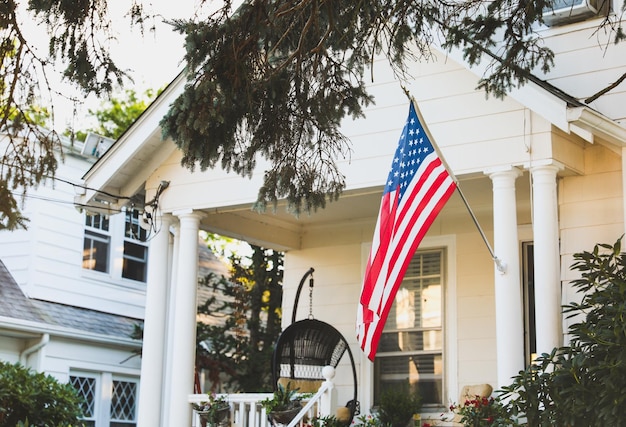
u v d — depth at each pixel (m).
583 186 9.83
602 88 10.05
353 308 12.73
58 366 14.86
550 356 8.12
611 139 9.05
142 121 11.28
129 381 16.30
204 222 12.07
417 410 11.47
